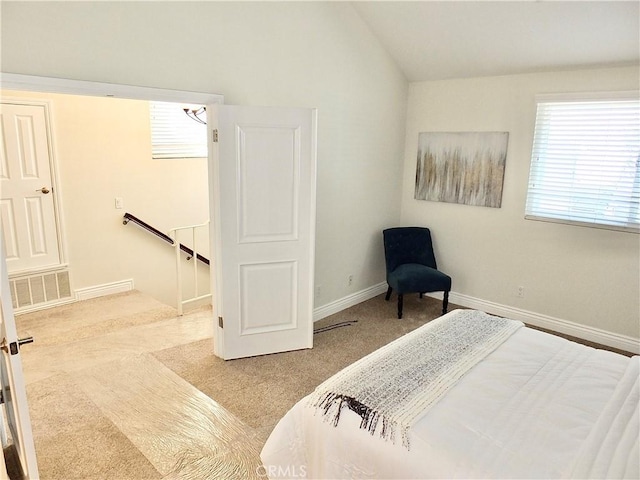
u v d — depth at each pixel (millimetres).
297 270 3428
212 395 2875
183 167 5023
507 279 4254
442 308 4387
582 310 3861
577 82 3615
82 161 4234
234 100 3180
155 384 2990
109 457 2293
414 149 4730
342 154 4082
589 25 3064
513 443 1506
